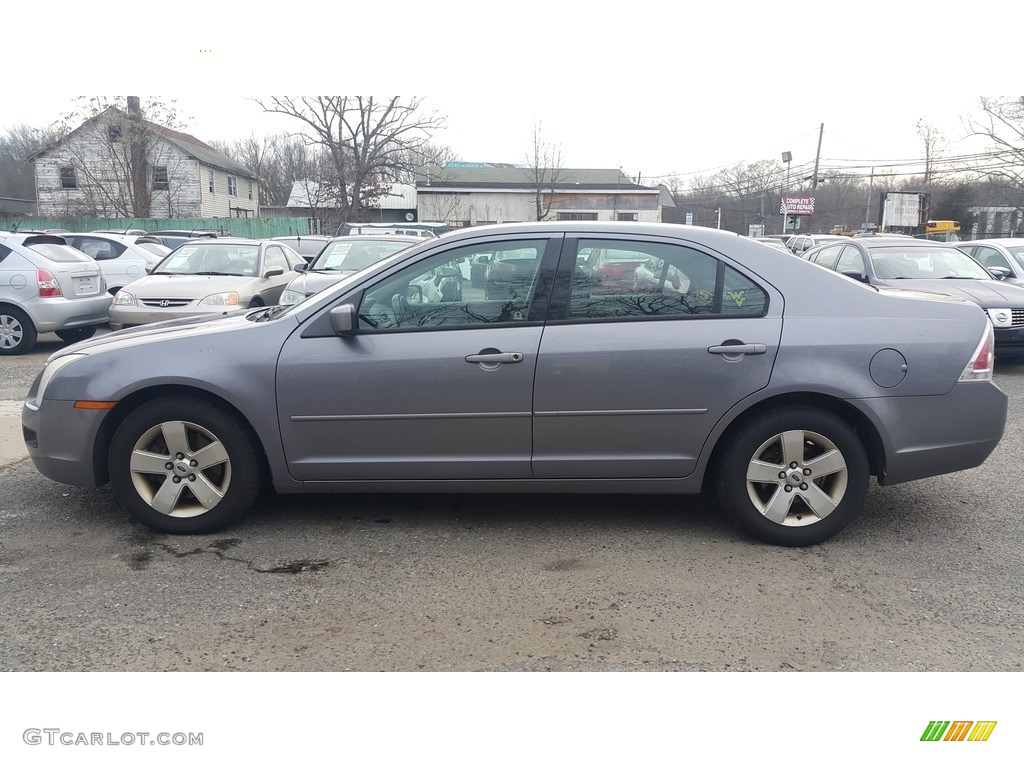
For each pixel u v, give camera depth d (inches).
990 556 156.6
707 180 2487.7
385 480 160.9
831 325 153.4
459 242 158.4
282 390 155.9
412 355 154.8
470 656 120.6
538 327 155.3
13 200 1891.0
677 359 152.4
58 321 419.2
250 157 2753.4
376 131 1589.6
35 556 154.9
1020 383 341.7
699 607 135.4
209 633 126.6
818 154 1967.3
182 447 160.6
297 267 510.0
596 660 119.6
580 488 160.9
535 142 1822.1
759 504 159.0
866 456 156.2
